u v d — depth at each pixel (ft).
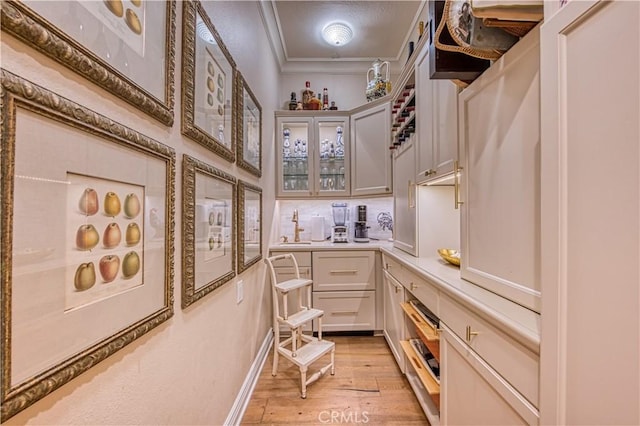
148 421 2.54
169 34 2.86
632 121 1.56
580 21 1.86
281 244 9.01
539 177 2.52
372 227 10.43
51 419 1.66
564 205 1.97
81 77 1.84
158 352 2.71
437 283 3.98
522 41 2.69
